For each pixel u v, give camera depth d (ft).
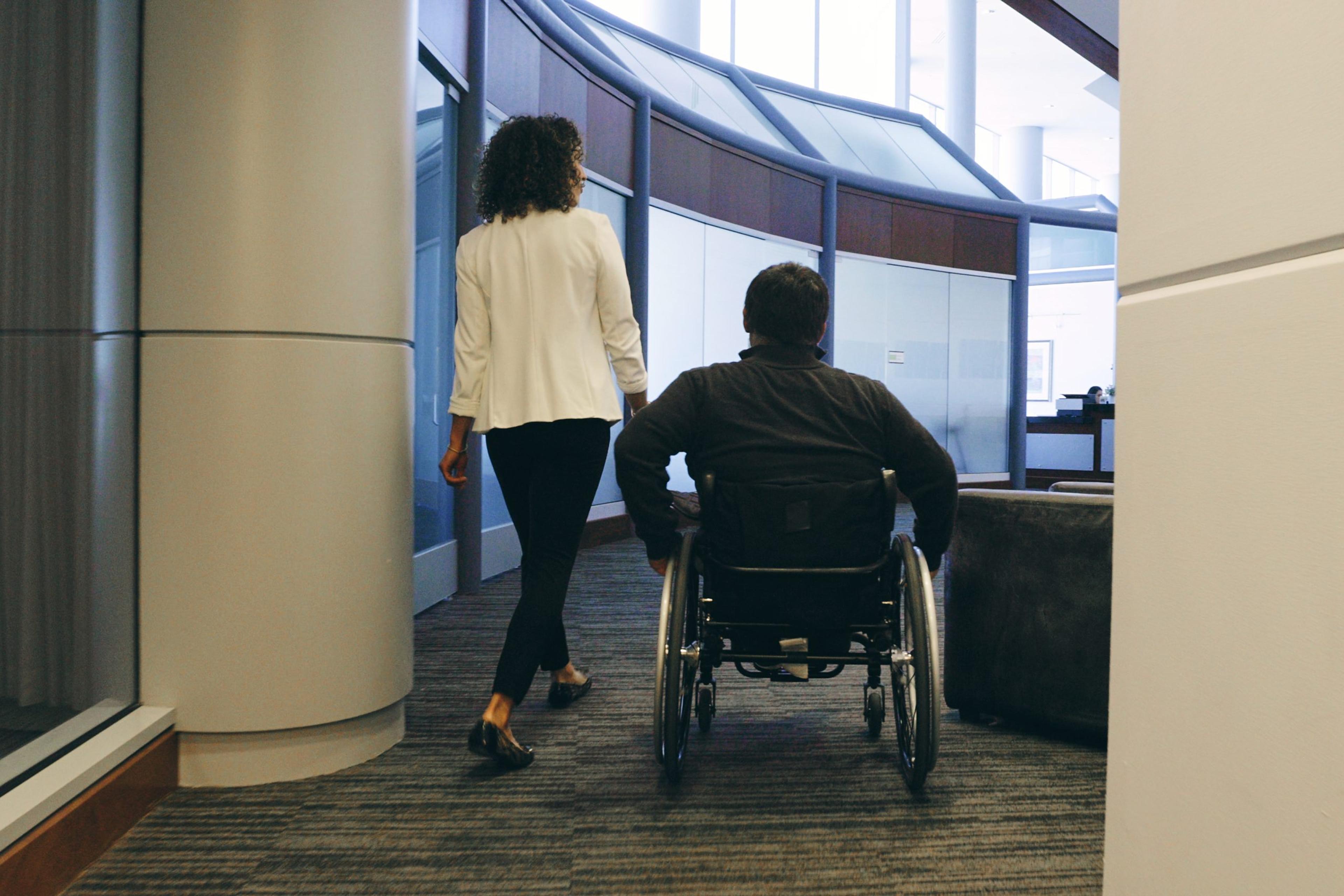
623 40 28.17
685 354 23.34
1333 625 1.86
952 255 31.40
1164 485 2.51
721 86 30.71
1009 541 8.38
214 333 6.75
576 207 7.80
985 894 5.52
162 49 6.70
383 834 6.22
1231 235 2.21
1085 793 7.02
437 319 14.05
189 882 5.55
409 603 7.89
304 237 6.89
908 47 52.34
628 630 12.43
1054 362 49.55
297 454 6.91
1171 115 2.49
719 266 24.39
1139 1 2.67
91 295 6.27
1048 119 74.84
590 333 7.72
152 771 6.55
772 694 9.66
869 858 5.95
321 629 7.07
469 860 5.87
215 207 6.70
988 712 8.56
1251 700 2.13
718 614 6.95
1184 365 2.41
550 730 8.36
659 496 6.88
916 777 6.75
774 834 6.29
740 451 6.83
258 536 6.82
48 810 5.33
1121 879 2.76
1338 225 1.86
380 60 7.25
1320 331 1.90
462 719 8.61
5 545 5.58
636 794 6.93
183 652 6.82
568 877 5.66
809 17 46.47
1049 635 8.17
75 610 6.15
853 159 31.78
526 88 16.60
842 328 28.84
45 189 5.86
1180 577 2.43
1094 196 62.75
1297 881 1.97
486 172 7.78
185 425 6.75
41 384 5.86
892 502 6.68
